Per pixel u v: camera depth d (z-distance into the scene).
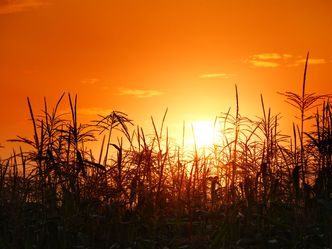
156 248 8.77
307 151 9.28
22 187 8.74
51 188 8.52
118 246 8.25
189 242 8.88
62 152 8.53
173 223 9.18
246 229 8.90
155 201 9.07
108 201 8.74
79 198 8.44
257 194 9.50
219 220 9.06
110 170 8.78
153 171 9.42
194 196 9.98
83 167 8.30
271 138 9.48
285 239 8.30
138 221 8.61
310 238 8.18
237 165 9.34
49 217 8.45
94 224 8.52
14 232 8.52
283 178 9.30
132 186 8.82
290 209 8.64
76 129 8.47
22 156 8.66
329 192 8.84
